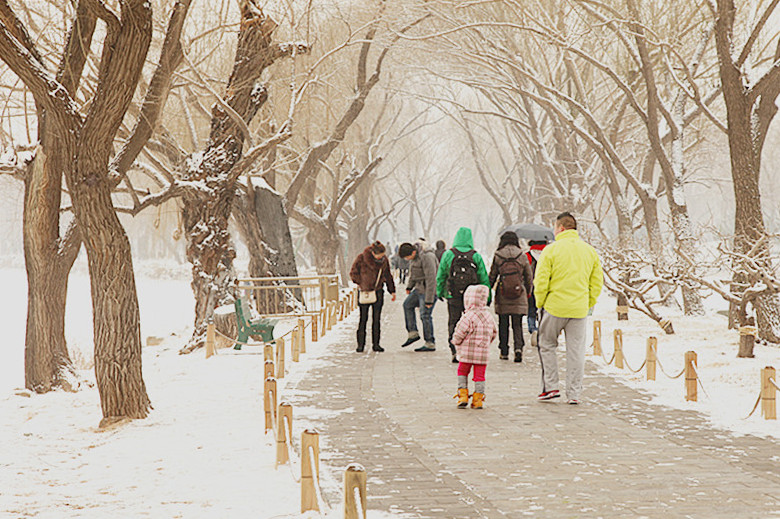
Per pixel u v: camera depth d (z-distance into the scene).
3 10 16.52
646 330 28.23
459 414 14.49
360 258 23.64
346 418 14.31
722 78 24.97
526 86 53.47
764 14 24.08
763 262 22.72
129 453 13.08
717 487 9.59
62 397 20.88
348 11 41.84
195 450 12.88
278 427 11.34
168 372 22.44
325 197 73.25
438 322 33.25
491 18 43.41
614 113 51.31
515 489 9.67
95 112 15.70
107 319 16.52
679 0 39.53
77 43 20.45
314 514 8.90
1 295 78.12
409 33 46.44
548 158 56.25
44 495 10.70
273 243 39.19
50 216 21.98
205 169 29.28
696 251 29.48
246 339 26.38
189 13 27.95
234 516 9.20
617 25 35.22
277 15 31.36
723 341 24.34
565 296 15.33
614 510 8.76
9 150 22.44
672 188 35.19
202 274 28.94
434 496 9.45
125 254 16.66
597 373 19.20
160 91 19.92
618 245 35.31
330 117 53.34
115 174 19.69
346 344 26.12
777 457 11.01
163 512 9.55
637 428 13.06
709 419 13.74
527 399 15.93
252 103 29.98
